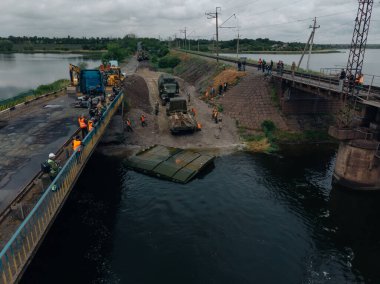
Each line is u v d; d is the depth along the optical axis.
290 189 22.92
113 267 14.95
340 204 21.48
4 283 8.34
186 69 75.06
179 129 32.00
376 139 23.59
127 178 23.81
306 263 15.72
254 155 29.06
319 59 155.62
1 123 22.69
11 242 8.70
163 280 14.26
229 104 40.19
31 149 17.39
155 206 20.05
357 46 23.97
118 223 18.30
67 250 15.89
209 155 27.31
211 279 14.38
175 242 16.80
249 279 14.48
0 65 128.88
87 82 33.09
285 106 36.41
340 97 25.58
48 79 83.88
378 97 24.25
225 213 19.52
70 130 20.92
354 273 15.26
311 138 33.75
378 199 22.62
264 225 18.50
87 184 22.75
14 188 12.99
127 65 91.81
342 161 24.17
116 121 31.36
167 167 24.52
